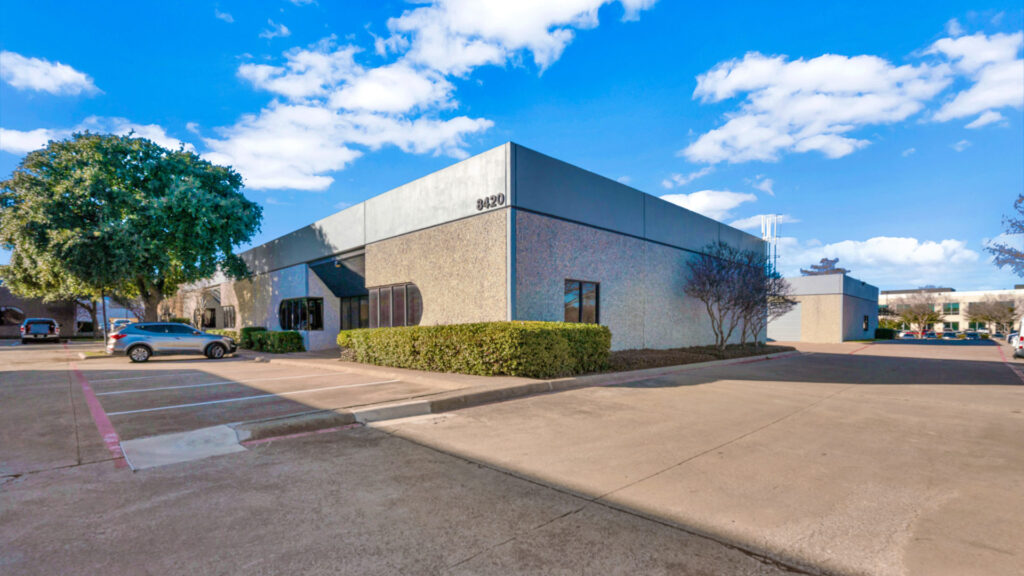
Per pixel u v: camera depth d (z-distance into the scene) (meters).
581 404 7.79
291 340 20.38
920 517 3.44
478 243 12.73
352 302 21.23
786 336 36.97
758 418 6.79
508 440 5.55
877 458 4.90
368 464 4.66
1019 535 3.15
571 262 13.55
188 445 5.27
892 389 9.73
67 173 20.09
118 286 22.12
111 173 20.84
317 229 20.53
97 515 3.46
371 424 6.37
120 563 2.78
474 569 2.70
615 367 11.66
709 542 3.06
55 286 23.52
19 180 19.73
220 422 6.27
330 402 7.54
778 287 17.73
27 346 30.14
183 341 17.94
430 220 14.44
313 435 5.80
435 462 4.72
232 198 22.56
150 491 3.95
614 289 15.12
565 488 4.02
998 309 63.00
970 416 7.05
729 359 15.45
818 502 3.73
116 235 18.83
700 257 19.53
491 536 3.12
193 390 9.26
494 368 10.13
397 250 15.87
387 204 16.42
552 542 3.04
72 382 10.79
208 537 3.11
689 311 18.95
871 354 20.95
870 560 2.82
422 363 11.83
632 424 6.37
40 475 4.35
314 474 4.37
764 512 3.53
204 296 34.91
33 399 8.36
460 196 13.38
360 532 3.18
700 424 6.39
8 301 43.28
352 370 12.22
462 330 10.77
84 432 5.88
